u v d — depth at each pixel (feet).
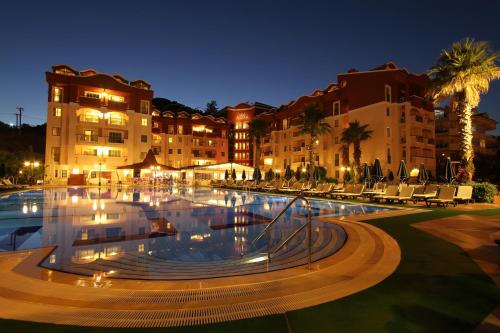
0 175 103.30
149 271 17.12
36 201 62.54
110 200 65.87
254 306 11.75
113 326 10.17
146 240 25.68
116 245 23.84
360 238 23.53
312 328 9.95
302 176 137.28
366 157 135.95
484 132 193.67
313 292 13.10
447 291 13.00
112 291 13.48
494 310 11.17
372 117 134.31
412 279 14.49
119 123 164.55
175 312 11.29
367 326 10.04
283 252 21.21
